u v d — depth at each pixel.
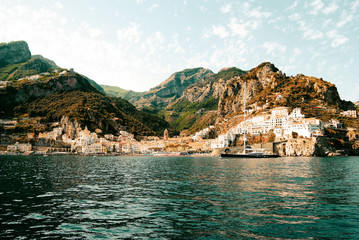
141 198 37.34
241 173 71.62
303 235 21.94
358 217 27.12
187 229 23.61
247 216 27.55
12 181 54.88
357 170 79.88
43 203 34.00
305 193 40.06
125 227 24.33
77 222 25.89
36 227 24.27
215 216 27.64
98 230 23.47
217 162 137.25
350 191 41.78
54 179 59.81
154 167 104.56
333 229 23.41
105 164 127.50
